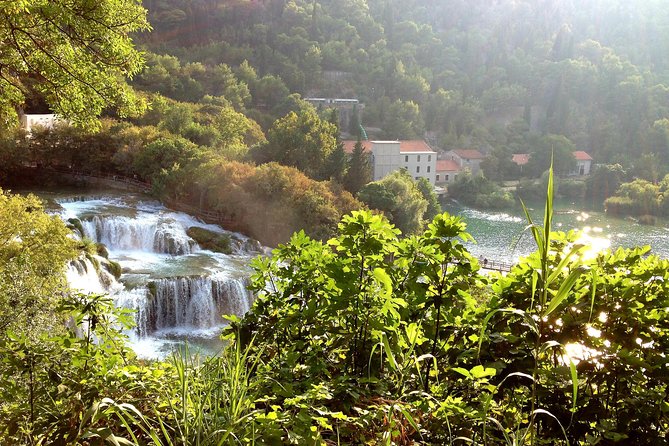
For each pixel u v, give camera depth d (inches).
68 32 408.5
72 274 1021.8
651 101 5083.7
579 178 4151.1
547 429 133.0
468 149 4709.6
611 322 138.3
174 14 6323.8
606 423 121.1
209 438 94.5
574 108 5497.1
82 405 119.4
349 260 151.9
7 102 458.3
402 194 2047.2
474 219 2817.4
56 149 2110.0
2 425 121.8
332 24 6899.6
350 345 149.4
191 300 1147.3
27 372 133.6
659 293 142.4
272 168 1792.6
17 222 756.0
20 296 471.8
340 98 5802.2
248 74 4884.4
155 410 109.3
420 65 6796.3
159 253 1451.8
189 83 4082.2
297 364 150.6
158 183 1875.0
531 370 133.0
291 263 167.9
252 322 163.9
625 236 2313.0
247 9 6722.4
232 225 1740.9
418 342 136.7
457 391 144.6
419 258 150.5
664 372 129.5
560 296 92.4
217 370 118.6
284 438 105.0
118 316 155.9
